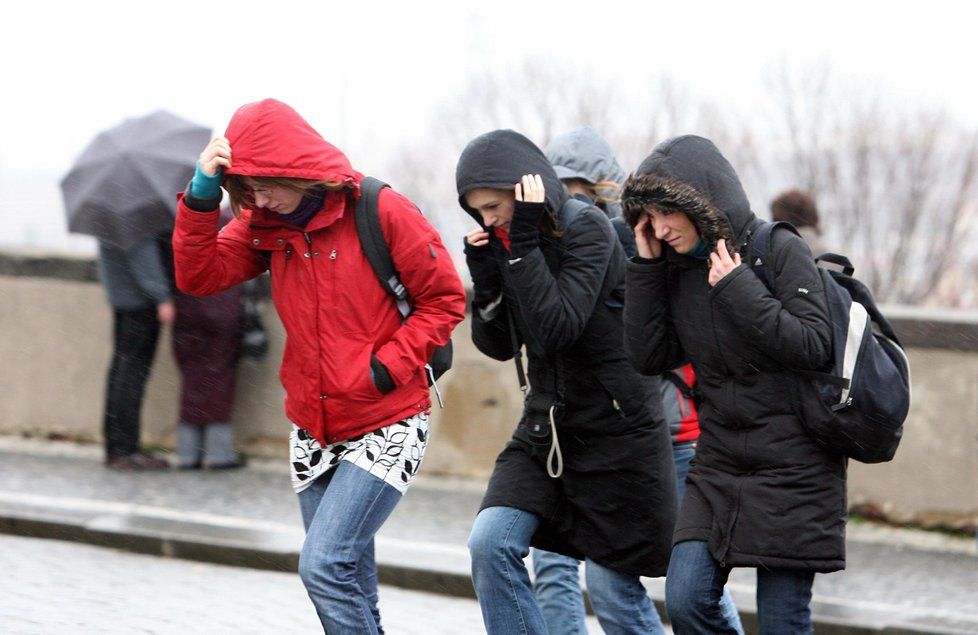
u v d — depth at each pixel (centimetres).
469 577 2062
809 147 10319
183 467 2817
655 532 1380
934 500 2395
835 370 1183
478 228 1403
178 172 2755
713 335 1221
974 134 10238
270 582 2081
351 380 1272
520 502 1361
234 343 2806
